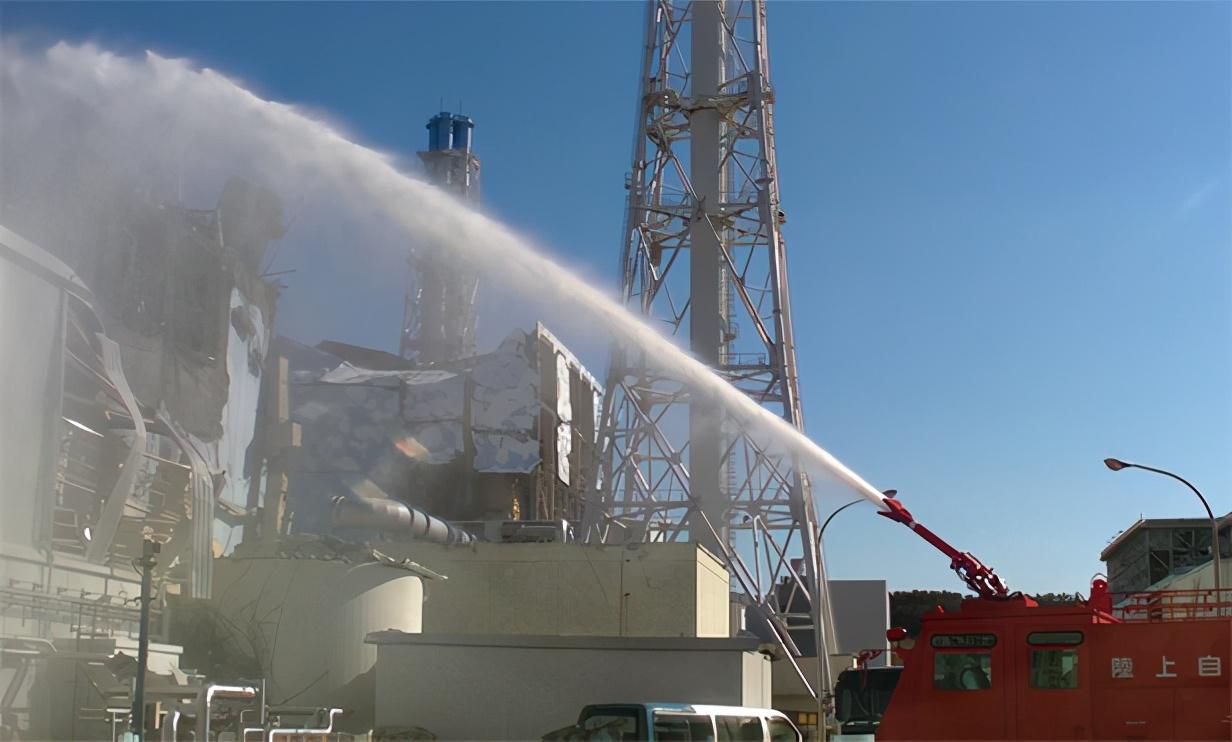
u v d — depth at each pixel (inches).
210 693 1348.4
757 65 2903.5
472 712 1903.3
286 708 1804.9
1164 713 1024.2
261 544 2244.1
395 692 1921.8
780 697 3080.7
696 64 2945.4
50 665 1621.6
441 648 1924.2
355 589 2119.8
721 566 2721.5
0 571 1632.6
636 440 2763.3
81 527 1964.8
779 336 2783.0
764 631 3184.1
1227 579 2539.4
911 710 1102.4
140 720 1210.0
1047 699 1059.9
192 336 2736.2
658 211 2874.0
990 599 1104.8
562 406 3779.5
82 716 1601.9
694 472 2726.4
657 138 2935.5
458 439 3575.3
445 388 3609.7
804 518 2691.9
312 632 2091.5
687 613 2459.4
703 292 2827.3
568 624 2488.9
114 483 2065.7
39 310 1750.7
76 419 2010.3
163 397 2578.7
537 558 2522.1
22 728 1577.3
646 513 2736.2
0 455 1660.9
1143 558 4192.9
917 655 1113.4
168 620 2011.6
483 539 2783.0
